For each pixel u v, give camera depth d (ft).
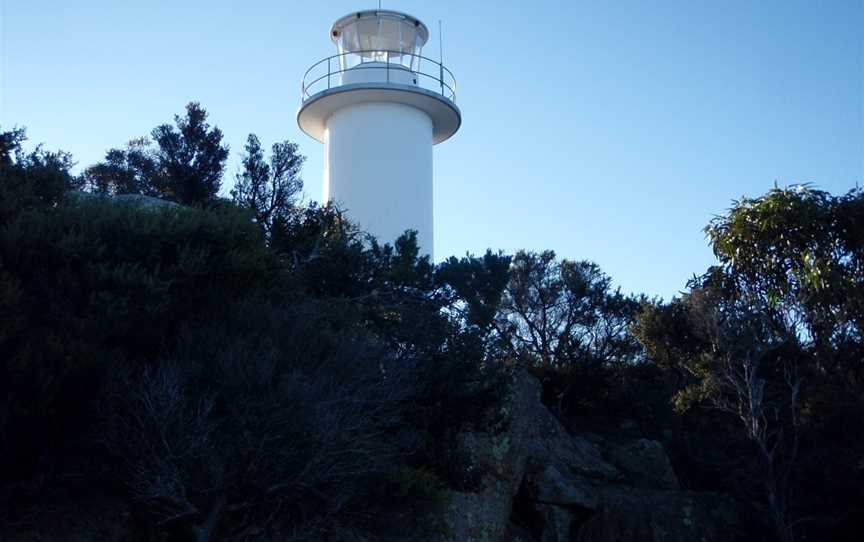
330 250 55.52
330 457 34.63
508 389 53.83
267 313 40.14
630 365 88.33
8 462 33.71
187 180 73.51
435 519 47.16
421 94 79.66
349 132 79.66
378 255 56.95
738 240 80.12
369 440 37.81
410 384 43.01
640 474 73.20
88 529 34.91
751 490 71.51
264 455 33.27
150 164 83.71
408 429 44.73
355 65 83.15
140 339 38.11
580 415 85.30
